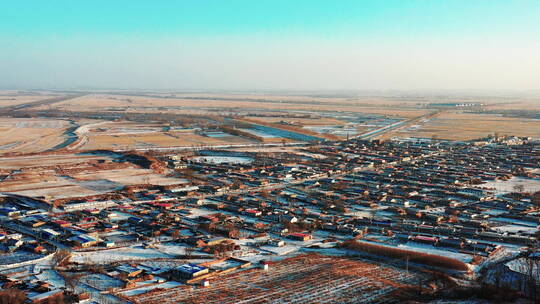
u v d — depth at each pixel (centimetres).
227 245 13575
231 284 10988
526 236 14488
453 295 10375
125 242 14025
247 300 10125
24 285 10556
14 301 9462
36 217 16362
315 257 12938
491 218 16862
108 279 11112
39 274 11362
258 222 16238
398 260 12681
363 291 10656
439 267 12194
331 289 10744
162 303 9912
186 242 14050
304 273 11712
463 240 13975
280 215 16875
